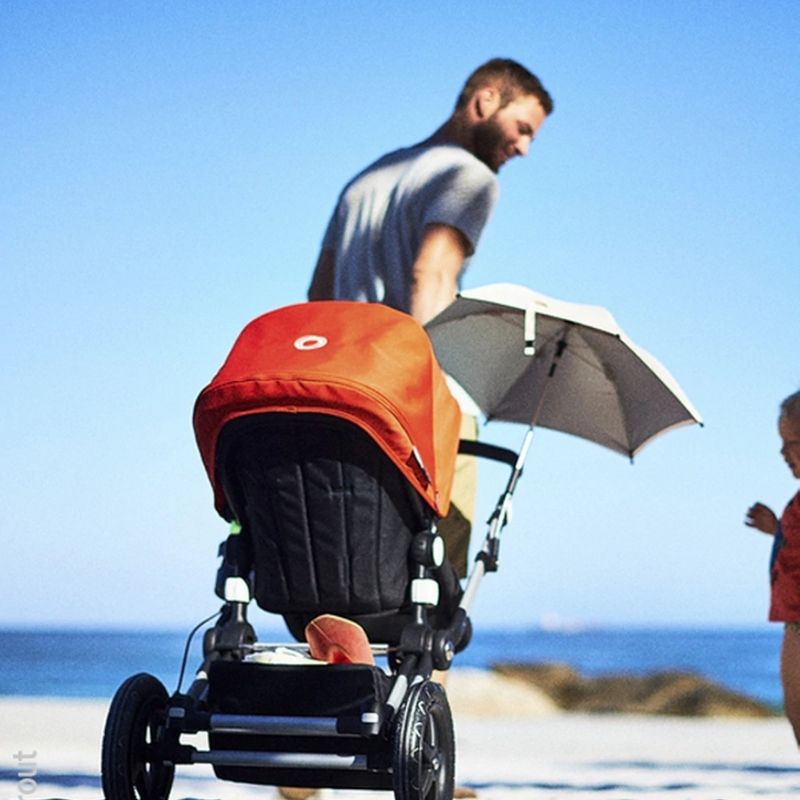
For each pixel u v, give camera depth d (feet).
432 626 16.81
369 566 15.38
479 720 59.77
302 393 15.03
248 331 16.19
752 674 262.67
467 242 21.06
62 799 18.95
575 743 36.01
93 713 40.73
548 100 22.38
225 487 15.76
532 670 103.55
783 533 17.52
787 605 17.39
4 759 24.64
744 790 20.81
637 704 94.32
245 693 14.99
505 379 20.30
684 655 293.43
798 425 17.72
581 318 18.20
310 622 15.44
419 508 15.48
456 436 16.19
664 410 19.35
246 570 16.03
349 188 21.99
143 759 15.01
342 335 15.67
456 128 21.98
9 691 197.16
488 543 17.12
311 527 15.40
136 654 234.79
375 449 15.20
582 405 20.15
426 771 14.67
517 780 22.34
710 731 46.03
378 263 21.50
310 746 15.07
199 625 16.05
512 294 18.21
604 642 327.67
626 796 19.85
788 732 46.19
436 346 20.17
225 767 15.40
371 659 15.12
